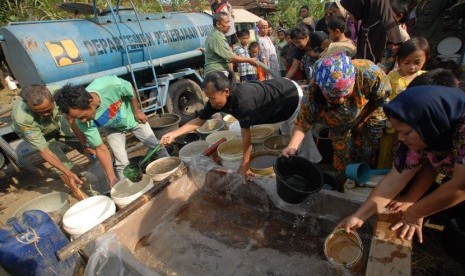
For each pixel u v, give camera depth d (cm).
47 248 224
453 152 115
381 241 146
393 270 133
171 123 455
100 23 444
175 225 220
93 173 344
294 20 1798
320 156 304
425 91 111
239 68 628
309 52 412
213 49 432
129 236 199
